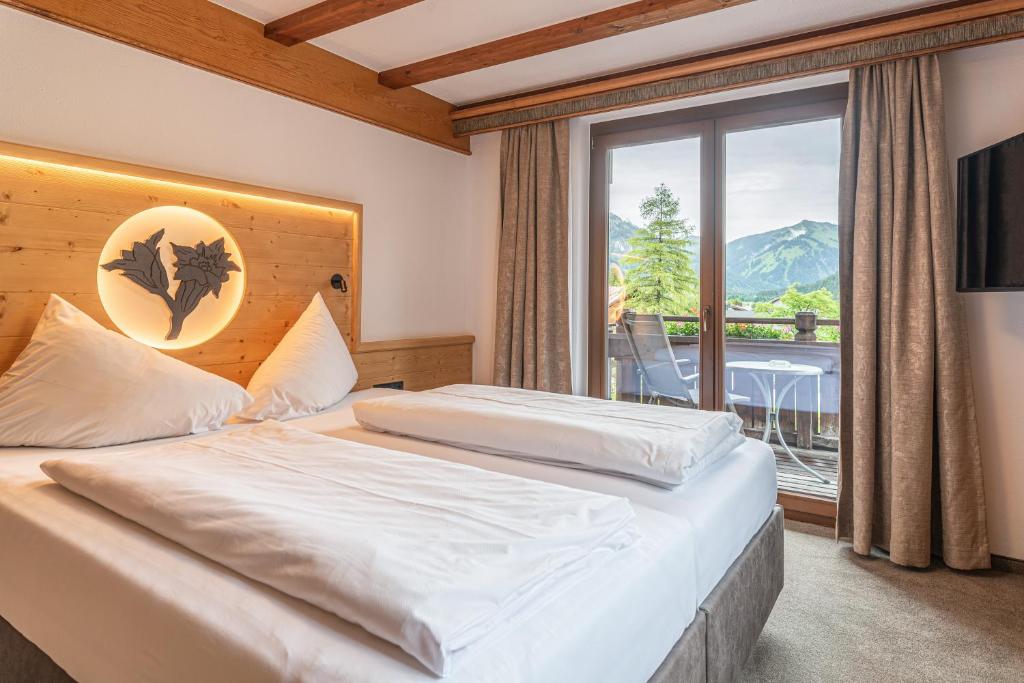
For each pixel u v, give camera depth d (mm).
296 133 3016
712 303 3375
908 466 2570
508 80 3537
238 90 2756
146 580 1002
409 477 1388
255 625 864
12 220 2074
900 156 2623
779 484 3275
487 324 4086
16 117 2074
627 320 3689
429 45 3062
